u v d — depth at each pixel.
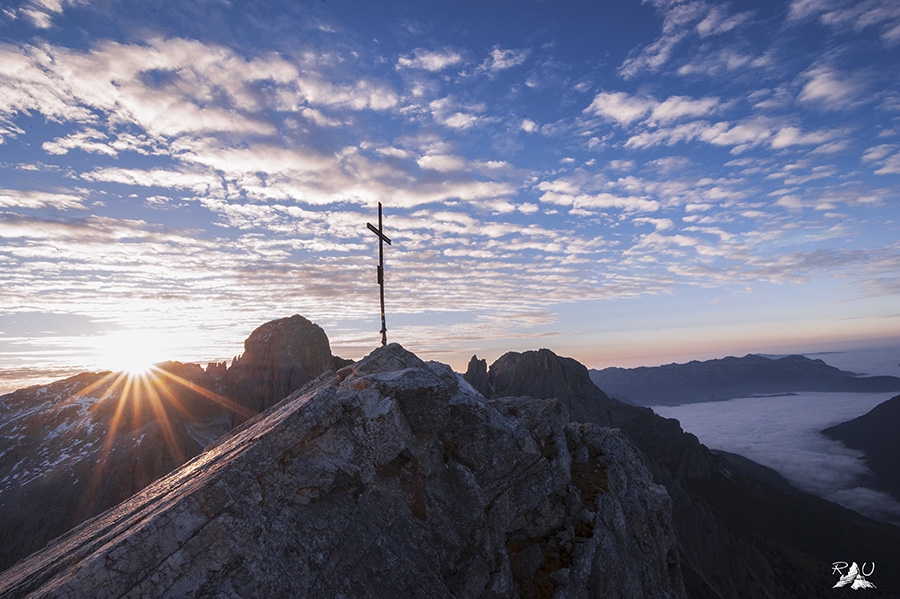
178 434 118.50
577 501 28.89
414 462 20.28
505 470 24.08
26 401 147.00
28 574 12.53
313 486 15.99
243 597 12.48
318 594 14.19
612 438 38.62
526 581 23.00
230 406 132.75
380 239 30.08
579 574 24.20
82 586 10.41
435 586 17.22
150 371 139.25
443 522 19.80
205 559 12.37
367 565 16.05
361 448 18.34
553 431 31.95
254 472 14.45
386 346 25.62
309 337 143.50
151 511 13.35
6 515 99.00
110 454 111.25
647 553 32.81
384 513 17.75
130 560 11.22
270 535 13.92
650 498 36.47
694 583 141.00
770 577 179.25
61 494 102.44
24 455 121.38
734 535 190.75
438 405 21.64
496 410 26.31
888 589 189.12
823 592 178.62
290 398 27.86
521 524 25.62
